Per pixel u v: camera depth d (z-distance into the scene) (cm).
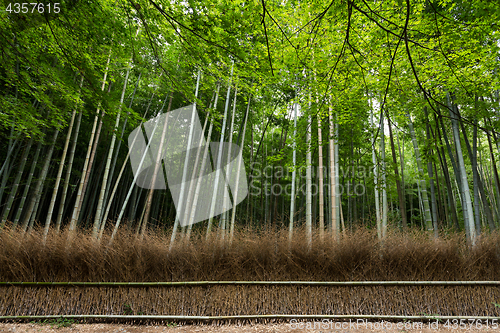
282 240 330
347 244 324
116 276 310
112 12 272
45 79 339
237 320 288
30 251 314
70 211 866
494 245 319
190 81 337
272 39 308
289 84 454
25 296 299
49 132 637
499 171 930
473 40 274
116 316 288
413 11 288
